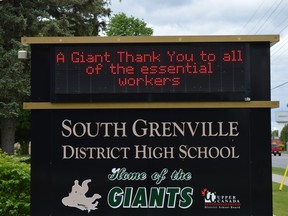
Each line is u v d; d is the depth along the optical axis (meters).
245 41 7.29
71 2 31.05
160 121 7.34
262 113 7.32
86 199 7.30
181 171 7.29
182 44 7.34
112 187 7.31
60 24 29.27
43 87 7.38
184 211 7.26
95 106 7.33
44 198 7.31
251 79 7.32
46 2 29.88
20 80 26.36
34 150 7.35
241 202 7.25
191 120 7.33
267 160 7.29
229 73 7.31
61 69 7.36
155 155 7.31
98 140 7.35
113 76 7.34
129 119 7.35
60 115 7.38
